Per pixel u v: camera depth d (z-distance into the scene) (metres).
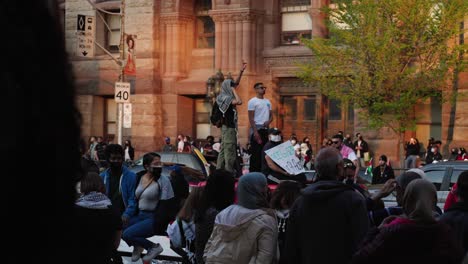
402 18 36.16
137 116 50.88
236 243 9.13
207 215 11.26
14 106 1.35
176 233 13.57
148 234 15.15
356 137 42.41
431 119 42.66
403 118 37.41
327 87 38.78
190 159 26.47
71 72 1.50
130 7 51.38
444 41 36.38
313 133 47.28
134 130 51.03
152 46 50.62
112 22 52.44
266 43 48.03
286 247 8.91
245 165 22.75
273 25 47.91
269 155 15.38
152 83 50.38
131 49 38.91
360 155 41.34
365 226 8.45
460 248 7.13
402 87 36.97
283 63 47.47
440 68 36.44
